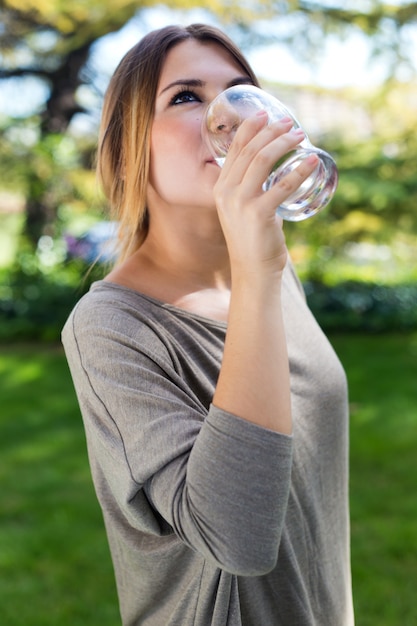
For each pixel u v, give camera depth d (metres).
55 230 9.16
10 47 9.59
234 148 0.84
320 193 0.95
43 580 3.03
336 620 1.15
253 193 0.82
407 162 9.38
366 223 9.20
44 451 4.73
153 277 1.11
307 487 1.09
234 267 0.84
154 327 1.00
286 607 1.03
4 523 3.59
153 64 1.07
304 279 9.71
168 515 0.85
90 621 2.74
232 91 0.96
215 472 0.79
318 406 1.14
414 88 9.41
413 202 9.24
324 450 1.14
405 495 3.83
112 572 3.09
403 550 3.19
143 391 0.91
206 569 0.95
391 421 5.25
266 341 0.82
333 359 1.21
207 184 1.04
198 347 1.04
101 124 1.20
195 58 1.08
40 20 9.28
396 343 8.50
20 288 8.84
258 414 0.81
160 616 1.03
